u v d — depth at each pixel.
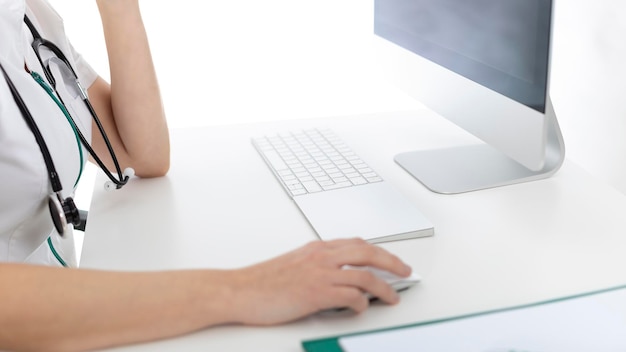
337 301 0.68
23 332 0.67
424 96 1.14
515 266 0.80
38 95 0.89
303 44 2.08
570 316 0.67
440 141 1.20
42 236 0.92
